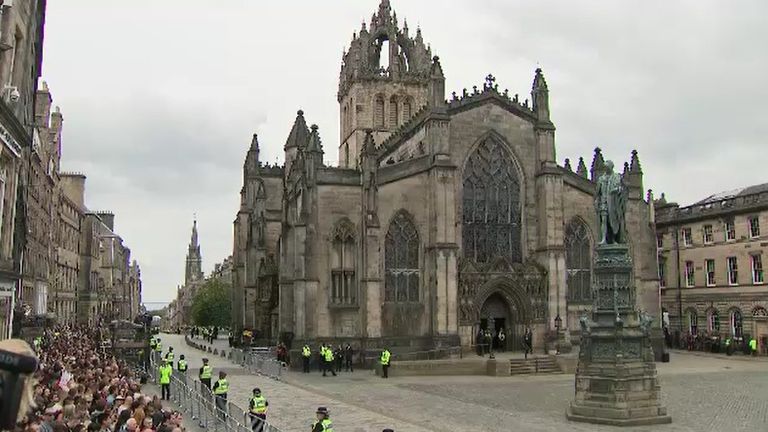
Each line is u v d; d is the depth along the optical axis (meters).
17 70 32.97
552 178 70.44
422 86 97.81
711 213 87.50
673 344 91.44
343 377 55.91
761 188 94.19
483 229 70.00
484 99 71.00
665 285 95.69
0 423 4.35
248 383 50.66
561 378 55.72
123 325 61.91
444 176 66.31
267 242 96.81
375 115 96.25
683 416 35.56
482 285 66.94
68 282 108.12
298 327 62.09
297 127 97.94
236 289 100.56
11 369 4.43
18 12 31.84
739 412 36.94
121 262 186.38
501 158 71.38
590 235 72.19
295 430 31.39
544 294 68.88
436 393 45.84
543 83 72.88
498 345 68.62
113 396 24.89
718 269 86.56
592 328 34.69
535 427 32.69
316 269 63.09
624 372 33.41
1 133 29.25
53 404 18.34
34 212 70.69
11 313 34.03
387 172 66.12
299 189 65.06
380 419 34.28
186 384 38.12
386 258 65.56
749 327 81.56
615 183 36.03
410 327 65.25
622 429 32.03
